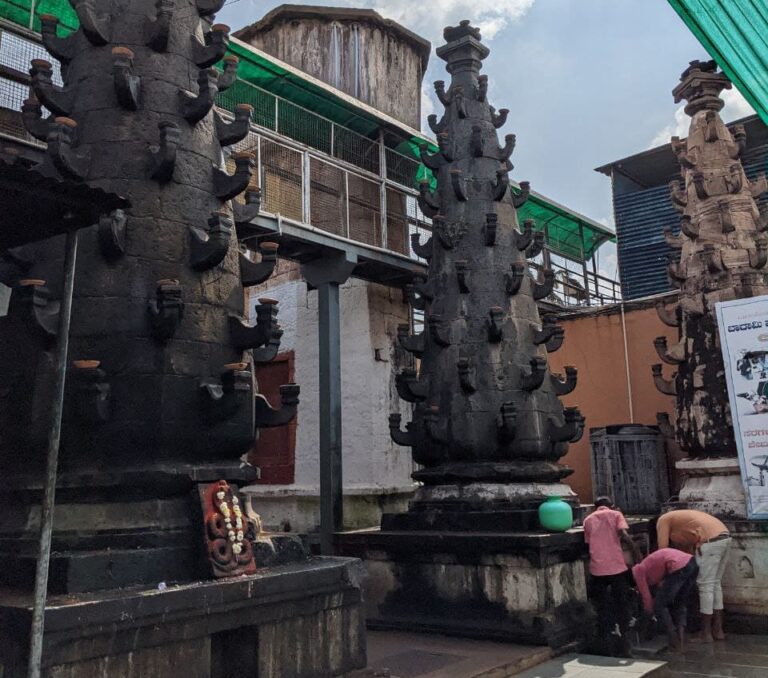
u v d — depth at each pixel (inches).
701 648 347.9
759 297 399.2
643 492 508.4
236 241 264.7
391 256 484.1
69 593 187.2
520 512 351.9
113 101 248.2
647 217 681.0
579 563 360.5
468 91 458.6
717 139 461.1
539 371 384.8
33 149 299.0
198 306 239.0
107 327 224.2
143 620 180.5
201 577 211.9
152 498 219.6
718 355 418.9
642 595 348.8
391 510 510.6
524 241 424.2
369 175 502.9
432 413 383.9
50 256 234.4
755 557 389.1
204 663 194.2
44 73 246.8
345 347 538.9
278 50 612.4
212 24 286.7
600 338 585.6
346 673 232.5
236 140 271.0
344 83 587.5
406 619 362.6
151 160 241.3
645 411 557.0
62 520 210.5
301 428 542.0
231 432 233.9
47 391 219.0
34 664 147.4
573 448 581.9
